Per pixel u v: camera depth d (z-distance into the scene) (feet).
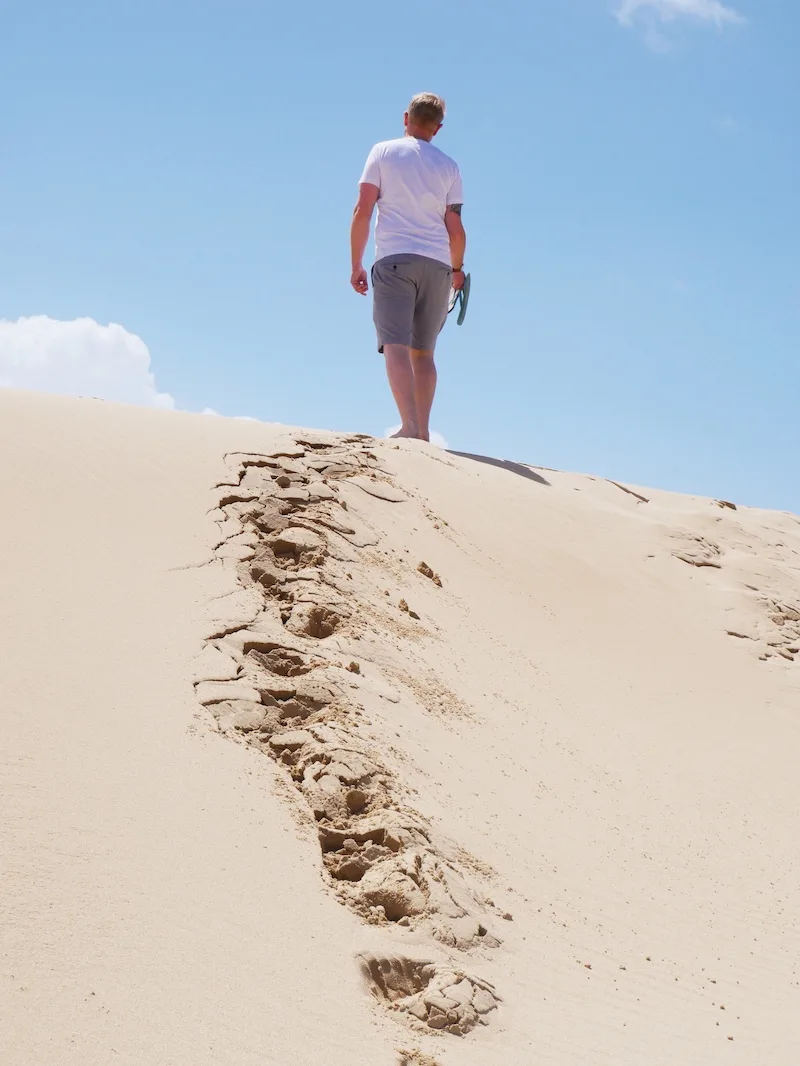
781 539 39.32
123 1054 8.87
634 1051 12.03
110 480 22.94
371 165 32.07
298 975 11.02
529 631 26.40
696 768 23.27
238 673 16.99
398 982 11.94
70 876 10.93
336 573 22.72
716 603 32.14
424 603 24.39
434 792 16.42
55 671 14.97
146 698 15.20
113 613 17.40
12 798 11.82
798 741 26.43
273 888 12.37
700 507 40.24
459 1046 11.02
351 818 14.64
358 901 13.00
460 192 32.91
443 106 33.63
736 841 20.54
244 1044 9.59
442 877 13.84
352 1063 9.90
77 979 9.59
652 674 27.27
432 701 19.93
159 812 12.75
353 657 19.51
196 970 10.38
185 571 20.11
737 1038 13.17
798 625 32.94
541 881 15.83
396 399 33.37
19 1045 8.55
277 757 15.51
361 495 27.58
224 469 25.50
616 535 33.81
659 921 16.29
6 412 24.82
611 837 18.54
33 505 20.70
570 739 22.04
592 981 13.57
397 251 31.96
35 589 17.37
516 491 33.60
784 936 17.24
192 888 11.65
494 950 13.29
